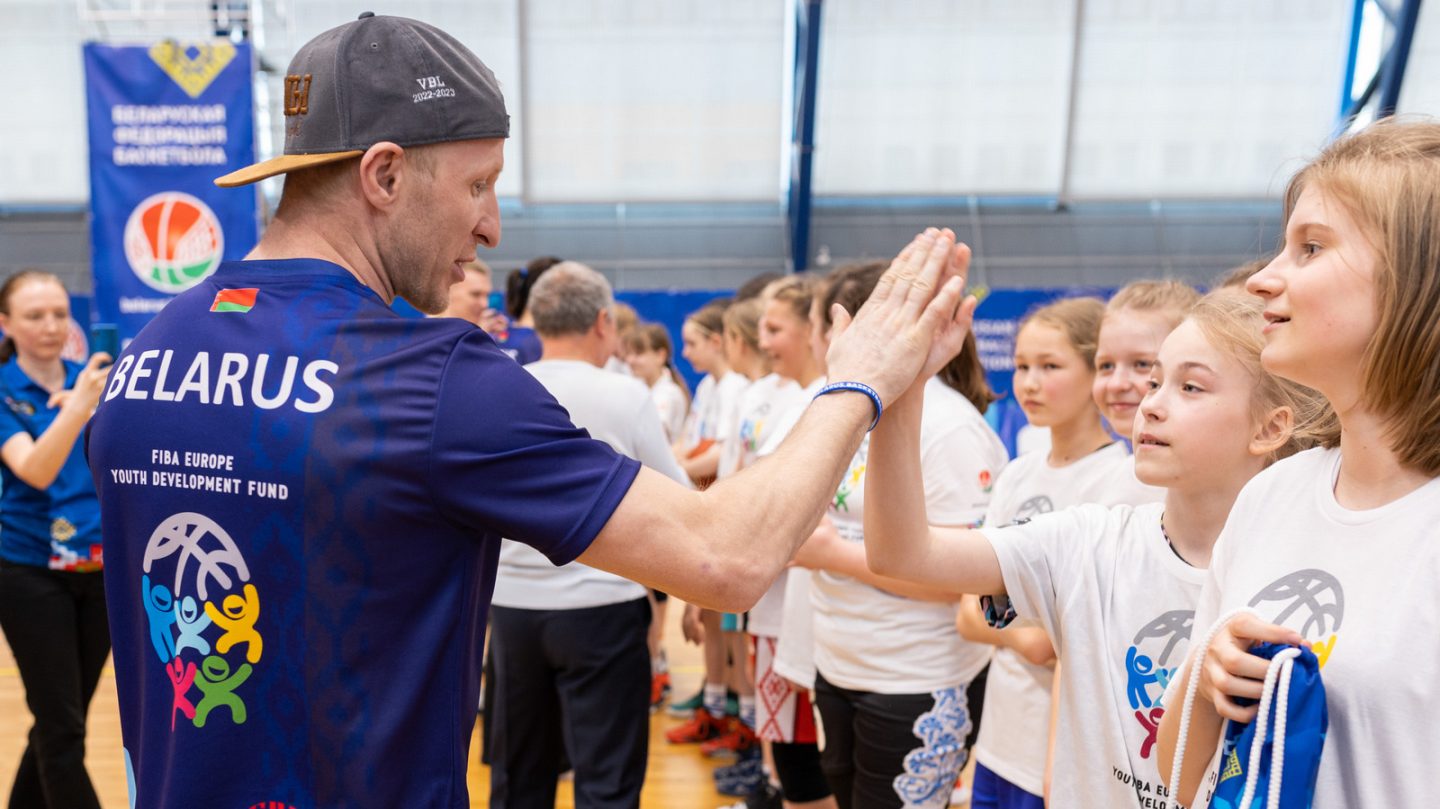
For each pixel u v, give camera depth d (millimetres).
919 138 9781
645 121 9797
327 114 1024
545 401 993
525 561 2561
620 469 993
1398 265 825
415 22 1067
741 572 1000
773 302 3064
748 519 1014
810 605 2557
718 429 4312
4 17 9148
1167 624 1263
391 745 966
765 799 3266
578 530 965
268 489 958
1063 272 9812
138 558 1030
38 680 2799
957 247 1205
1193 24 9438
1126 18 9453
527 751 2648
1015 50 9578
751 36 9672
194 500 987
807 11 8797
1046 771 1612
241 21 7023
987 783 1963
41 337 2889
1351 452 904
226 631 985
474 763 3832
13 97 9289
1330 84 9422
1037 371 1961
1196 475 1237
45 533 2797
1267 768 851
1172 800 951
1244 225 9938
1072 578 1336
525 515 962
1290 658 839
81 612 2904
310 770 981
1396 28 8523
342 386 959
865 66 9648
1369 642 835
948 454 2047
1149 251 9906
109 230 5715
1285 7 9328
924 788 2076
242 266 1064
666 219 10188
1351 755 835
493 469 955
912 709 2059
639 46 9648
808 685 2541
